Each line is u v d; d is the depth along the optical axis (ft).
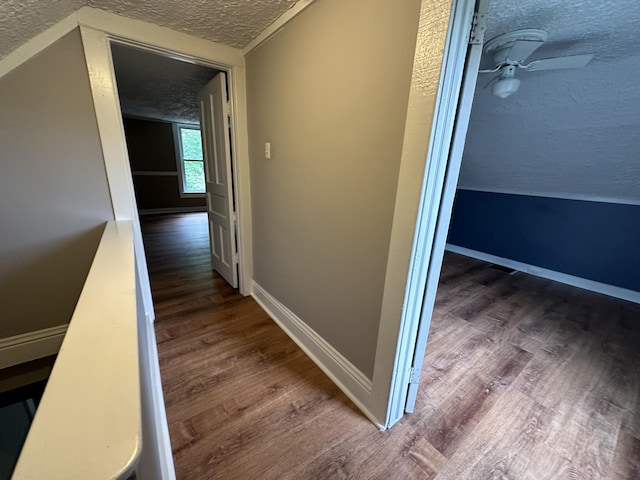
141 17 4.84
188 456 3.50
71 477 0.96
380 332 3.72
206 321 6.64
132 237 4.28
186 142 21.80
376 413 4.02
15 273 5.04
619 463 3.59
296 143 5.05
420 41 2.65
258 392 4.55
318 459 3.53
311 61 4.33
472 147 9.46
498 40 4.42
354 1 3.45
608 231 8.76
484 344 6.02
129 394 1.33
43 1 3.52
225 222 8.08
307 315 5.51
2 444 4.95
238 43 5.94
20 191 4.78
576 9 3.67
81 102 4.84
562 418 4.22
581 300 8.35
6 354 5.24
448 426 4.04
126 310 2.12
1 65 4.22
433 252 3.33
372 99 3.41
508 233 11.25
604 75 5.10
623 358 5.64
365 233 3.84
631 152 6.71
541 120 6.90
